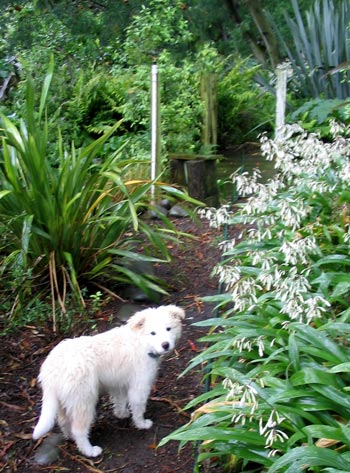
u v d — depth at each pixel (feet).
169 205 24.13
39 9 33.27
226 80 35.19
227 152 34.45
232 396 9.00
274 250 13.67
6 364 13.65
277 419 8.23
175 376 13.38
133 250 19.15
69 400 10.66
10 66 32.55
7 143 15.20
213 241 20.40
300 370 9.48
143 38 30.04
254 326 11.48
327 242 14.49
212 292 17.08
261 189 13.73
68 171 15.69
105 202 16.70
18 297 15.19
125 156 26.30
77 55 32.91
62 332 14.76
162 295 16.89
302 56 38.93
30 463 10.87
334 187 14.29
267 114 37.42
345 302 11.88
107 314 15.61
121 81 29.66
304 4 46.03
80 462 10.91
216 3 41.42
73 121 28.48
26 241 14.29
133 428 11.82
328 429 8.36
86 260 16.53
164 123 27.71
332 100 33.50
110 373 11.16
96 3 35.24
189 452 11.07
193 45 40.91
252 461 9.74
